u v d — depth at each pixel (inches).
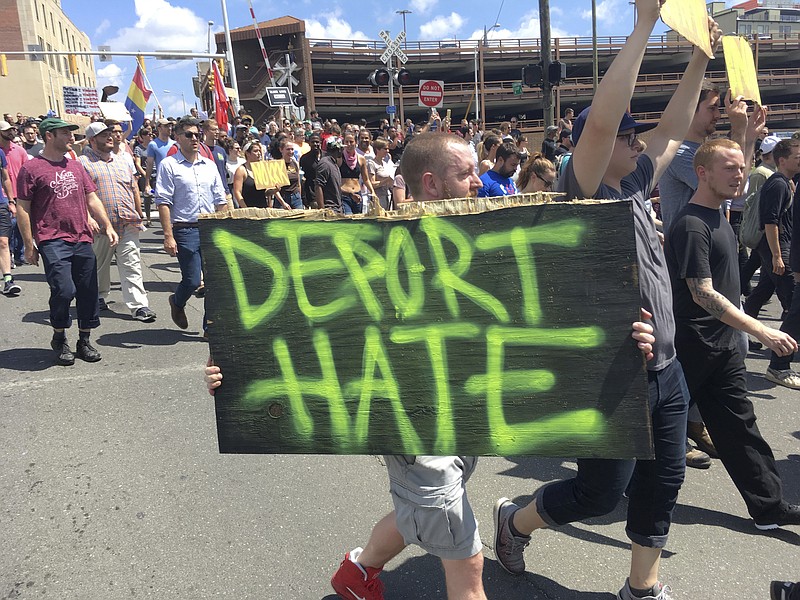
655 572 88.4
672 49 2228.1
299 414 72.2
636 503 86.9
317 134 314.7
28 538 109.7
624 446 66.1
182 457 138.9
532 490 127.3
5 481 128.5
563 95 2214.6
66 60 2588.6
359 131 441.1
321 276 70.4
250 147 287.6
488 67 2236.7
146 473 132.0
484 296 67.4
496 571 101.1
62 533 111.3
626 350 65.1
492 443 68.9
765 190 201.6
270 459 138.6
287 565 102.6
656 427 84.5
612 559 104.0
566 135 468.8
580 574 100.3
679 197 142.1
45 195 187.6
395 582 98.3
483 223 66.5
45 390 176.4
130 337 228.2
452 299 68.0
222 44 1859.0
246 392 72.9
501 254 66.5
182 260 222.4
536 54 2194.9
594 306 65.2
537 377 67.2
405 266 68.6
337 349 70.8
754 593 95.7
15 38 2087.8
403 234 68.2
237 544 108.2
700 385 110.2
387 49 667.4
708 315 106.3
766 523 111.0
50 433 150.2
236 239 71.3
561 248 65.2
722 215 110.1
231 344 72.6
